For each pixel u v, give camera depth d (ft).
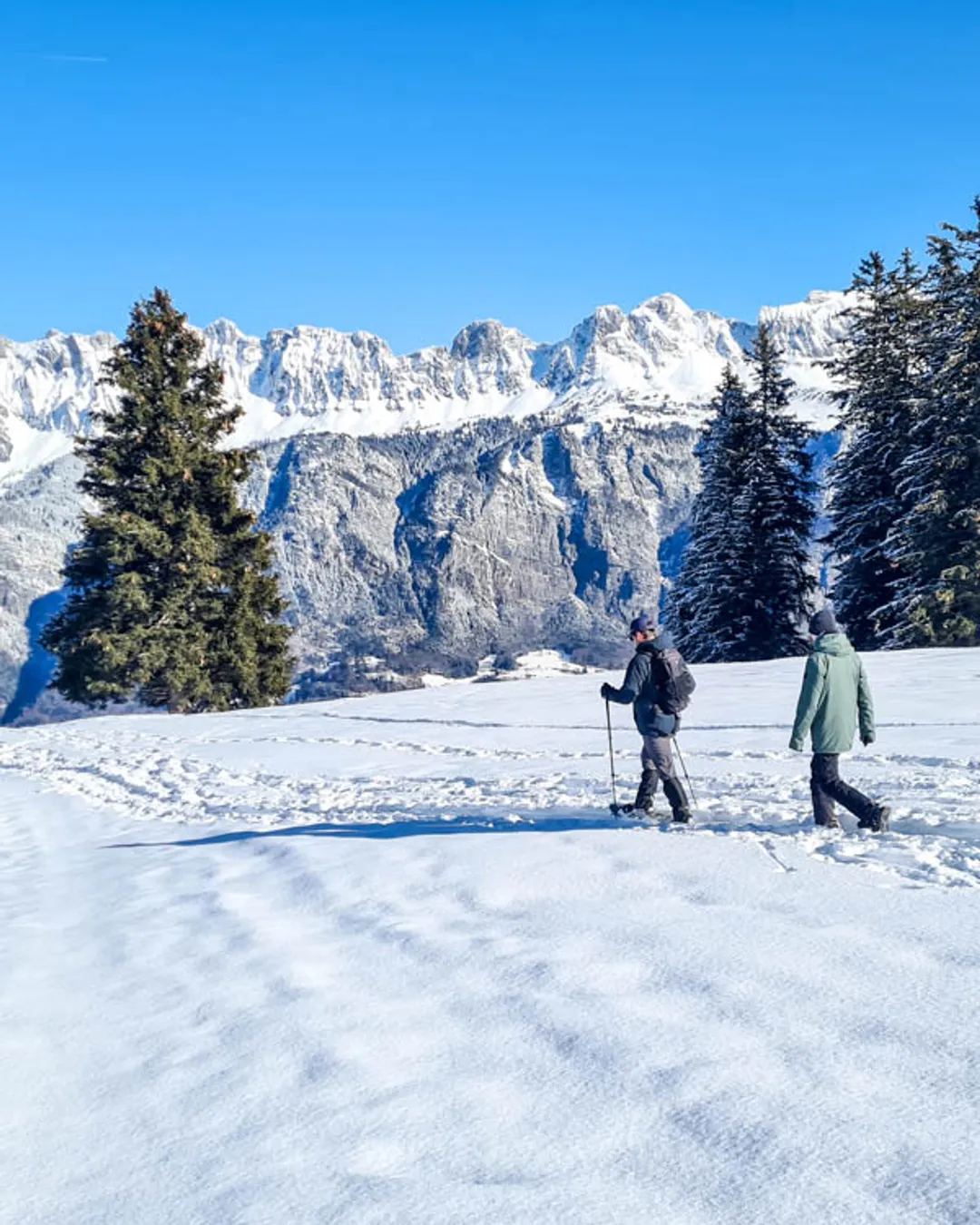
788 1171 10.61
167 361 135.95
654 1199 10.38
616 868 24.49
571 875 24.40
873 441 139.85
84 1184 12.15
